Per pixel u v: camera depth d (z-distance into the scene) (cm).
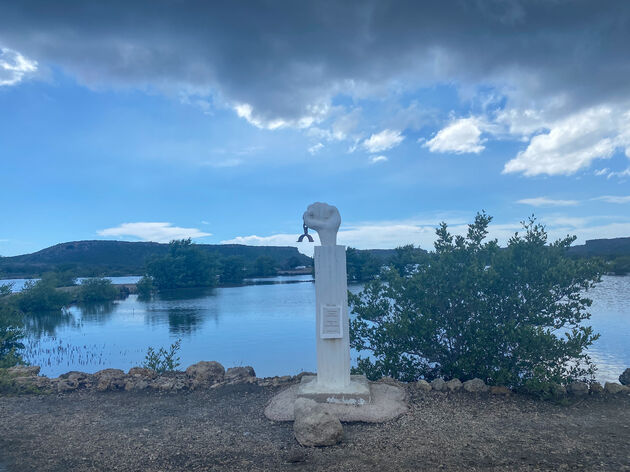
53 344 3719
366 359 1256
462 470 601
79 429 798
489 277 1130
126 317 5734
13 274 15788
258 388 1040
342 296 922
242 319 5178
